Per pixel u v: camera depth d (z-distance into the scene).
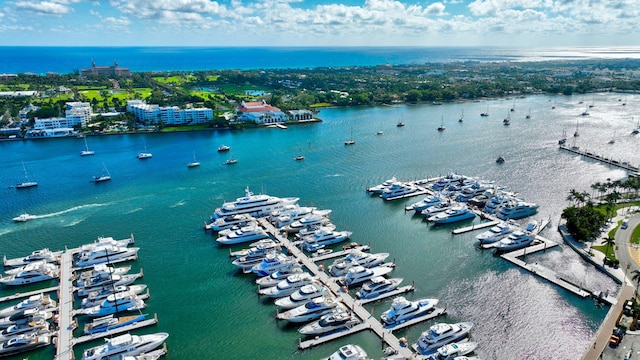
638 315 109.94
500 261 150.88
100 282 135.88
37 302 125.00
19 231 180.25
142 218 192.25
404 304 118.88
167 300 131.12
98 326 117.25
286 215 185.50
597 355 99.81
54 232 179.00
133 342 107.38
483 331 114.31
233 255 156.62
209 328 118.38
